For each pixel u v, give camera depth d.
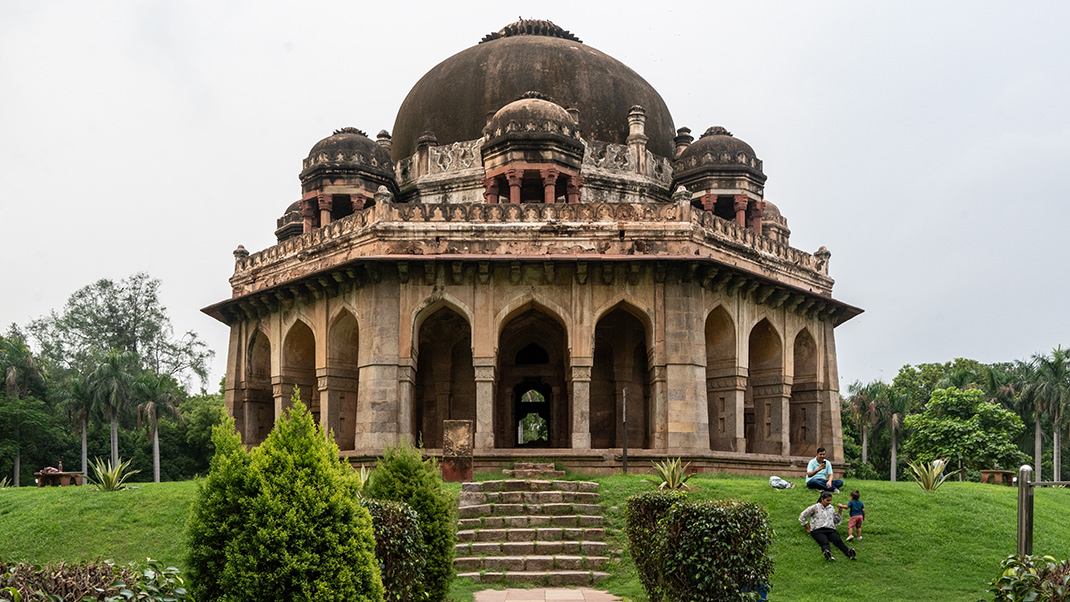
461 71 26.39
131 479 45.56
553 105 22.62
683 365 19.92
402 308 20.30
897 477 50.72
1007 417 38.78
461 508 14.50
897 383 56.72
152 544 13.84
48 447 43.97
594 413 23.33
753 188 25.06
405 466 10.70
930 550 12.85
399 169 26.12
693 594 9.41
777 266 23.66
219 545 7.58
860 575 12.09
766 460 20.62
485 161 22.47
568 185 22.31
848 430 51.53
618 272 20.39
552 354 23.66
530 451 19.22
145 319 52.28
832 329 24.77
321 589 7.36
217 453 7.88
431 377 23.56
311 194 24.11
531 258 19.86
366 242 20.80
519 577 12.52
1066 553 12.96
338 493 7.79
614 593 11.80
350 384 21.97
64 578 5.62
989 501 15.12
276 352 23.22
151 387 42.00
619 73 26.83
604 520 14.34
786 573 12.17
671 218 20.77
